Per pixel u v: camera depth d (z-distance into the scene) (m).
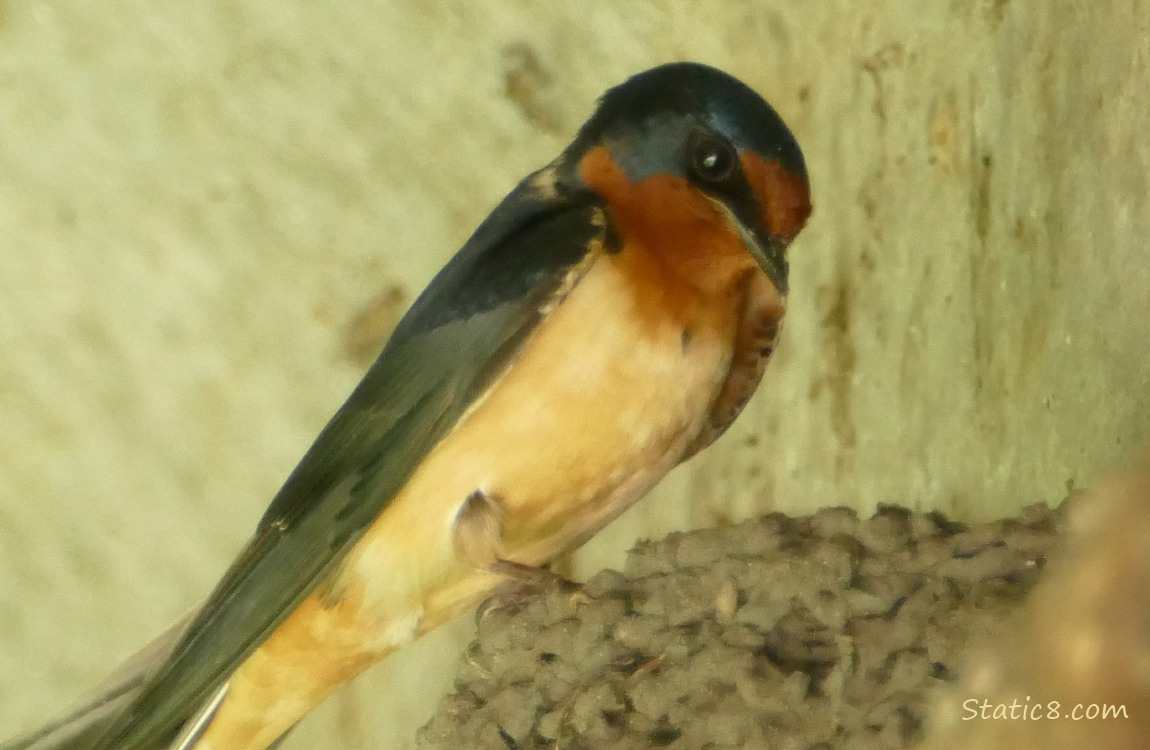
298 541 1.94
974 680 1.83
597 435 1.93
